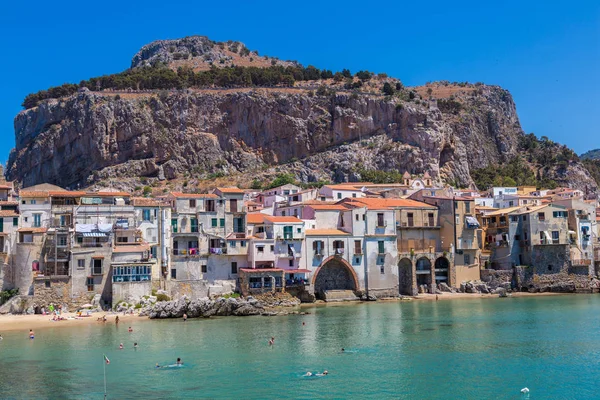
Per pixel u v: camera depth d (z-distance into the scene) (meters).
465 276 155.50
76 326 102.38
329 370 71.50
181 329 99.00
